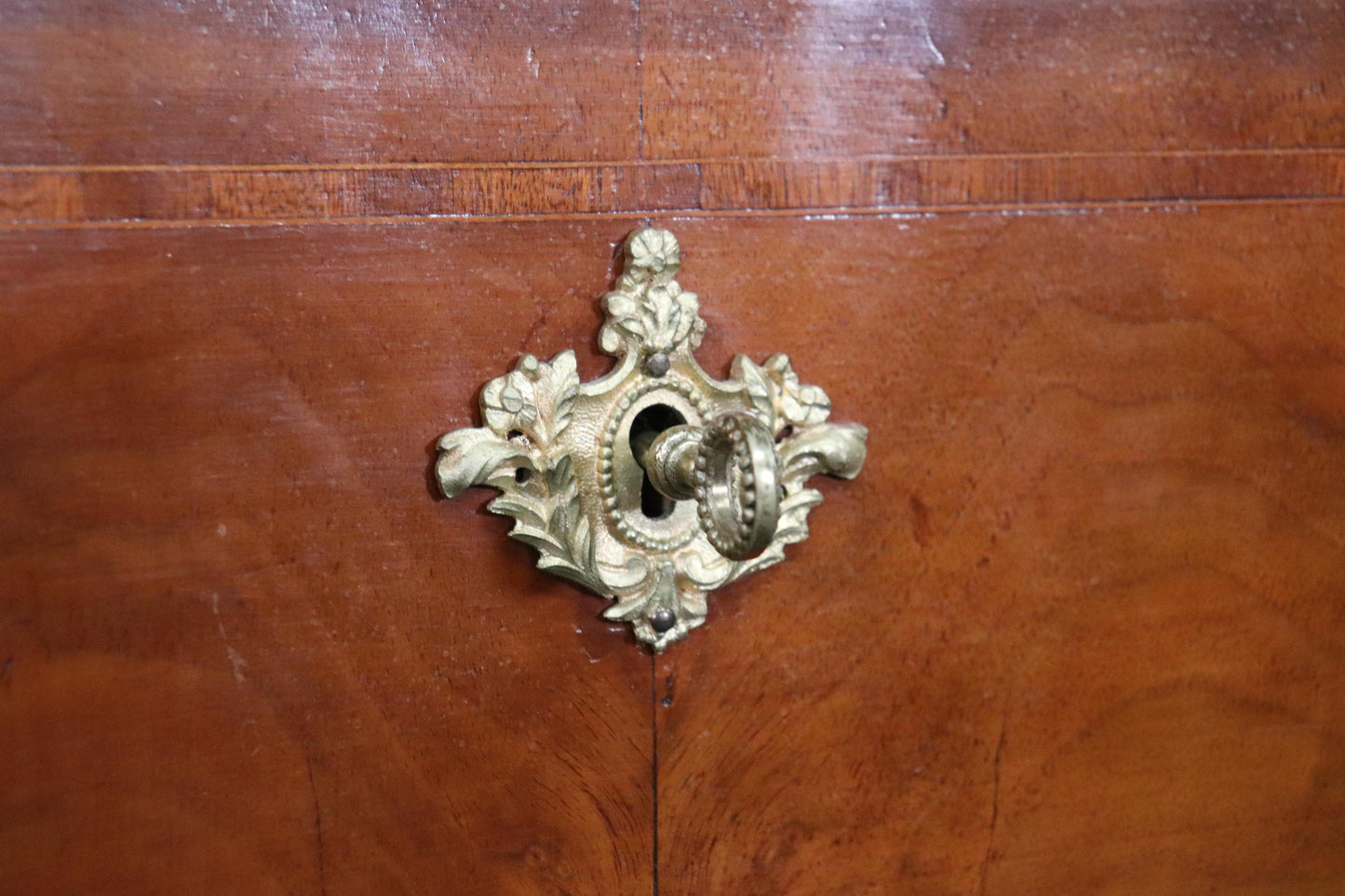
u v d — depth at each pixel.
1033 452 0.52
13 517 0.42
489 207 0.45
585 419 0.46
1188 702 0.55
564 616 0.48
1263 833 0.57
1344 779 0.58
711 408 0.48
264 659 0.45
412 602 0.46
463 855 0.48
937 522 0.51
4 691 0.42
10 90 0.41
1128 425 0.53
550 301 0.46
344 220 0.44
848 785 0.52
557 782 0.49
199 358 0.43
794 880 0.52
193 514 0.44
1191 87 0.52
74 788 0.43
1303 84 0.53
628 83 0.46
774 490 0.37
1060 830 0.55
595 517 0.47
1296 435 0.55
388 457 0.45
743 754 0.51
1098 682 0.54
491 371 0.46
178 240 0.43
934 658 0.52
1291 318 0.54
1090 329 0.52
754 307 0.48
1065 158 0.51
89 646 0.43
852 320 0.49
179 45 0.42
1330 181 0.54
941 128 0.49
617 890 0.50
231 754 0.45
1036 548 0.53
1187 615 0.55
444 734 0.47
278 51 0.43
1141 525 0.54
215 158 0.43
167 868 0.45
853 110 0.48
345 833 0.47
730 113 0.47
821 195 0.49
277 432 0.44
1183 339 0.53
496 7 0.45
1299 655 0.56
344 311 0.44
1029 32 0.50
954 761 0.53
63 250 0.42
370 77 0.44
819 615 0.51
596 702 0.49
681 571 0.48
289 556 0.45
